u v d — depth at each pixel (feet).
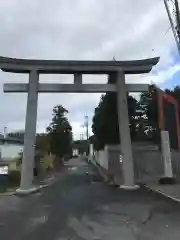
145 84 89.15
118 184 90.43
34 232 34.32
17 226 37.73
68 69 87.71
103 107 137.69
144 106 141.69
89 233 33.47
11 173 95.81
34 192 77.56
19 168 103.60
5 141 201.57
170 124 117.19
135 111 141.08
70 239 30.81
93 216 43.88
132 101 140.26
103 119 137.90
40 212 47.91
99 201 59.36
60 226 37.32
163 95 95.81
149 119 139.23
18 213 47.26
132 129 138.10
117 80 89.25
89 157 299.79
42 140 159.84
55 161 174.09
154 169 120.16
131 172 85.35
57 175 131.64
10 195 73.20
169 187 80.02
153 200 59.98
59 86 87.66
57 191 78.18
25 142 84.53
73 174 137.08
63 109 216.74
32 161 83.82
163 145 93.20
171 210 48.49
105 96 135.95
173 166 105.50
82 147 398.83
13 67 86.53
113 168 141.90
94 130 166.81
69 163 236.84
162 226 36.88
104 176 120.16
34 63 87.51
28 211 49.01
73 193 73.15
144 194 69.62
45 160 133.28
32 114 85.61
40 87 87.30
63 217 43.32
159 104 96.12
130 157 86.22
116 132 138.00
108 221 40.16
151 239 30.66
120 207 51.98
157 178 100.68
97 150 220.43
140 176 109.40
